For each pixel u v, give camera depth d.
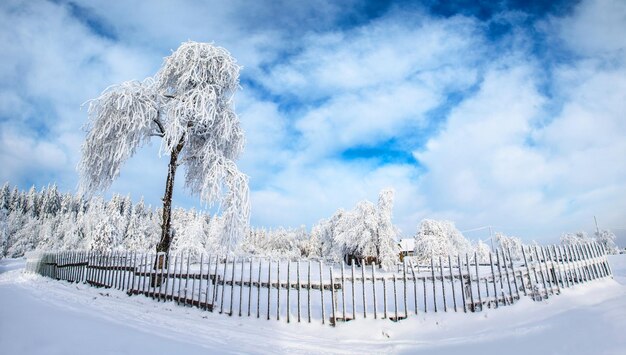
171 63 12.97
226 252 11.67
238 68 13.48
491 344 6.18
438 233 34.16
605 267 11.51
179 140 12.92
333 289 8.33
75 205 118.06
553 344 5.40
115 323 6.39
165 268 11.26
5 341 3.91
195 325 7.76
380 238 32.91
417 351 6.43
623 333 5.18
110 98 11.95
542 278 9.38
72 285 13.80
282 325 8.21
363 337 7.50
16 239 80.88
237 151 13.74
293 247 87.62
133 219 82.31
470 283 8.53
